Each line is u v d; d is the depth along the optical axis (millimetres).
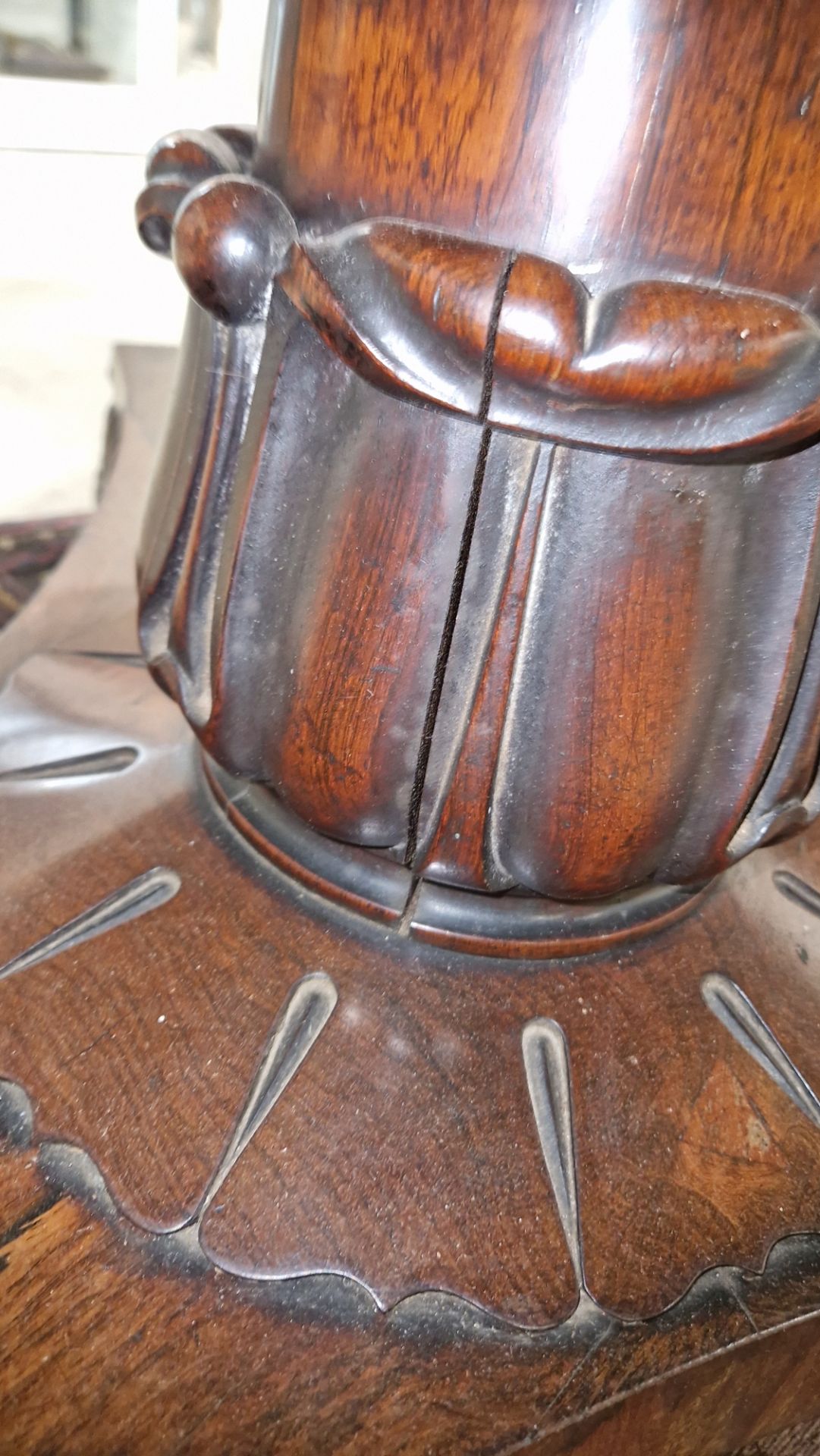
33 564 580
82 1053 288
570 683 266
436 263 232
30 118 973
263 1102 284
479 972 312
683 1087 299
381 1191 273
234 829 337
